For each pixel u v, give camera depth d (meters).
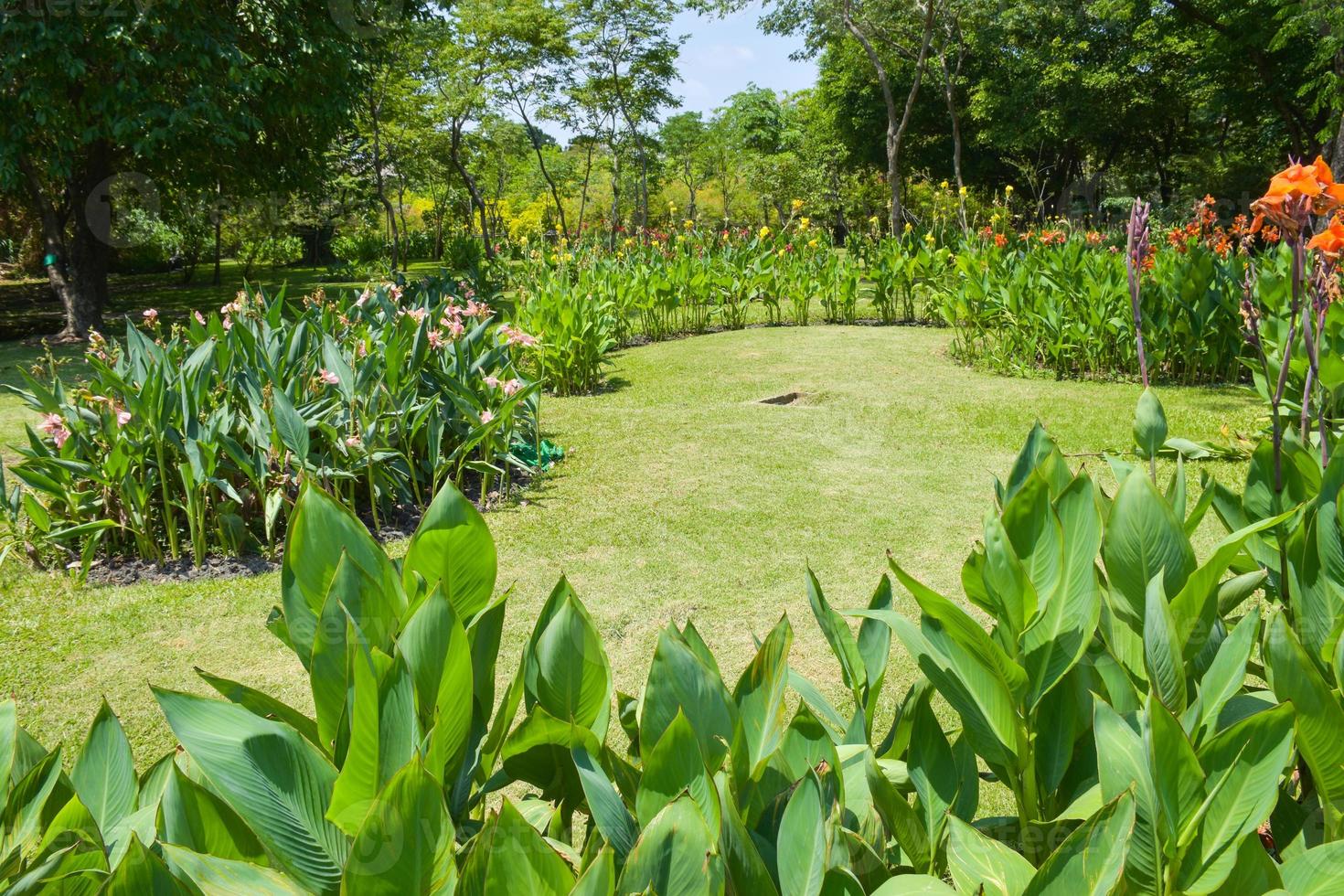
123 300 18.30
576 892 0.87
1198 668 1.44
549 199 38.69
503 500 5.15
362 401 4.83
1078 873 0.99
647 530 4.61
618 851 1.05
